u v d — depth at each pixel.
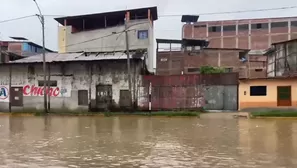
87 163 8.65
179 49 48.88
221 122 21.58
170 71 47.91
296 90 28.75
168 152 10.20
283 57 36.03
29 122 23.62
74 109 34.47
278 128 17.42
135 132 16.08
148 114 28.41
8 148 11.16
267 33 65.81
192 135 14.62
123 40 46.03
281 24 65.38
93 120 25.03
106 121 23.86
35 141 12.94
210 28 68.50
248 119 23.77
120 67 33.38
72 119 26.45
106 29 47.19
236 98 30.34
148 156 9.55
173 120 23.91
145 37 44.59
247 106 30.00
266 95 29.59
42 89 35.62
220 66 47.38
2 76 36.94
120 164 8.50
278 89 29.36
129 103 32.84
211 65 47.22
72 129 17.94
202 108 30.91
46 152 10.33
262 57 49.03
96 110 33.84
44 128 18.72
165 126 19.22
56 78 35.19
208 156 9.49
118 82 33.34
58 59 35.97
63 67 35.03
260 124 19.84
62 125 20.73
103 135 14.88
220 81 30.67
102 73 33.88
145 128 18.14
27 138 13.95
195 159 9.07
